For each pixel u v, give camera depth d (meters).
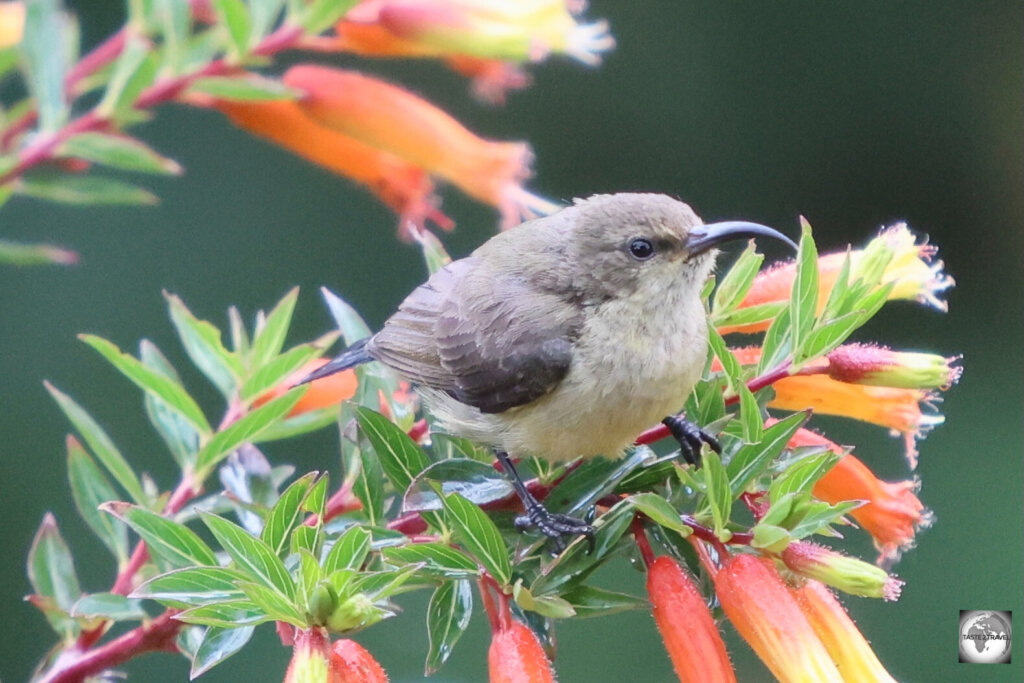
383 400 3.33
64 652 3.30
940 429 3.59
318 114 3.31
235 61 3.28
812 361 3.29
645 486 3.29
